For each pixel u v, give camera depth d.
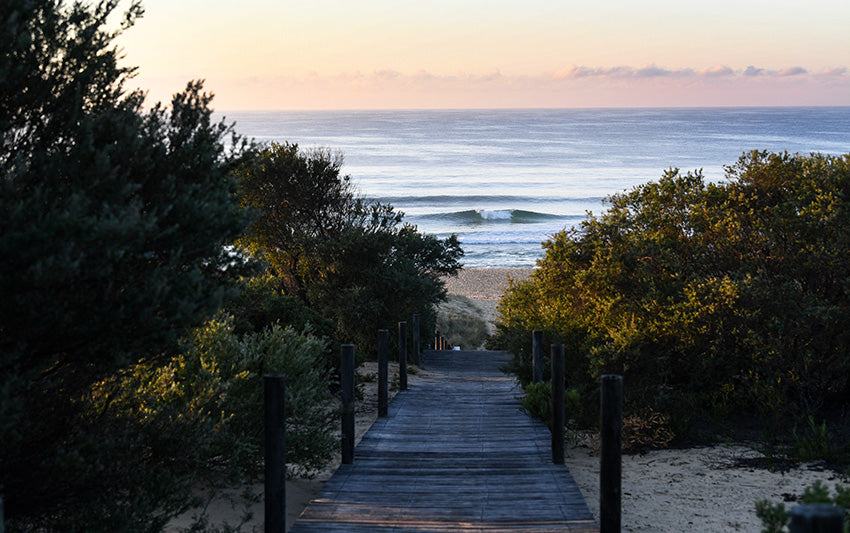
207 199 4.64
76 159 4.43
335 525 5.79
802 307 9.71
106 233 3.82
